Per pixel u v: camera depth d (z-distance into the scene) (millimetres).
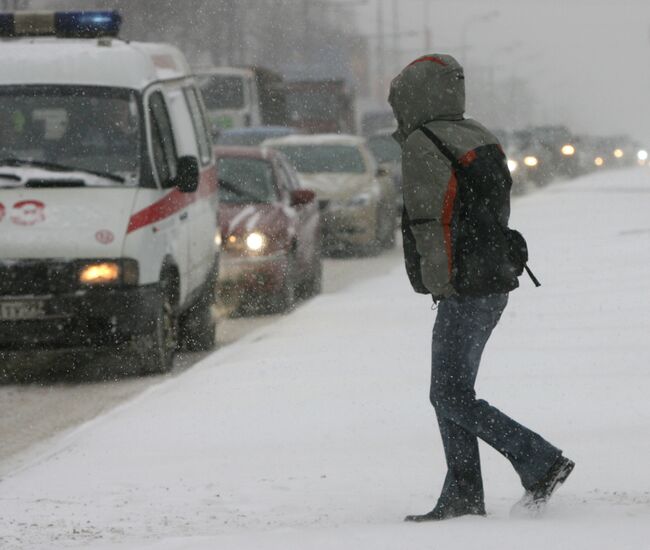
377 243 70750
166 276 36625
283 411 26469
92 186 35344
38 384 34750
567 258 53125
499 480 20344
